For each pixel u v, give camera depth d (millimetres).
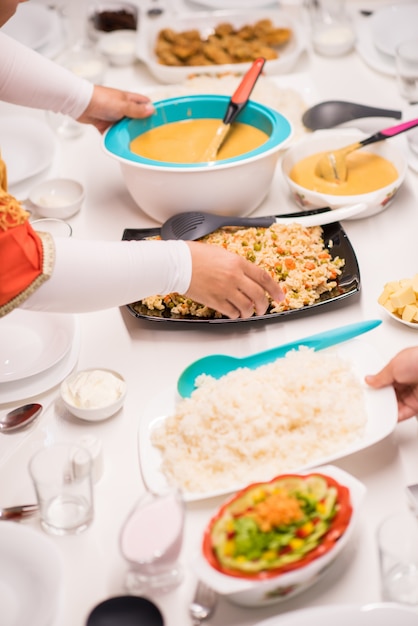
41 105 1666
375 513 1051
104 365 1340
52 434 1204
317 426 1102
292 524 926
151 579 962
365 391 1170
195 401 1149
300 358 1179
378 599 950
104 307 1237
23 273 1128
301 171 1736
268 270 1451
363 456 1132
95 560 1014
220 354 1271
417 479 1098
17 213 1123
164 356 1352
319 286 1436
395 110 1910
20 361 1344
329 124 1902
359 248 1579
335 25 2334
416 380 1146
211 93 1928
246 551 903
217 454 1071
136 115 1687
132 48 2324
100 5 2473
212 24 2361
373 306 1431
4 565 976
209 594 946
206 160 1633
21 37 2383
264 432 1083
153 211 1629
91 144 1998
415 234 1609
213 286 1290
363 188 1657
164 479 1086
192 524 1043
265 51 2195
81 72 2174
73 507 1064
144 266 1229
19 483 1127
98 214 1734
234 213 1623
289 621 869
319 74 2203
